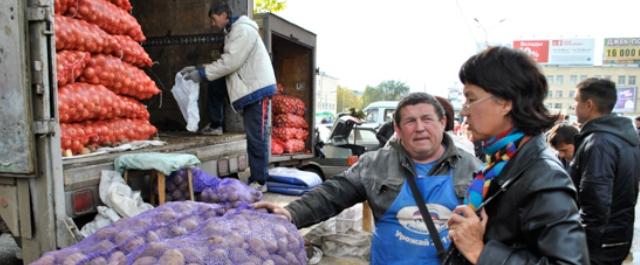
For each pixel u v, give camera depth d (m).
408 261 1.90
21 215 2.22
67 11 2.83
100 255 1.53
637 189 2.64
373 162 2.08
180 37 4.75
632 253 4.54
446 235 1.88
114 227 1.71
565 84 50.03
